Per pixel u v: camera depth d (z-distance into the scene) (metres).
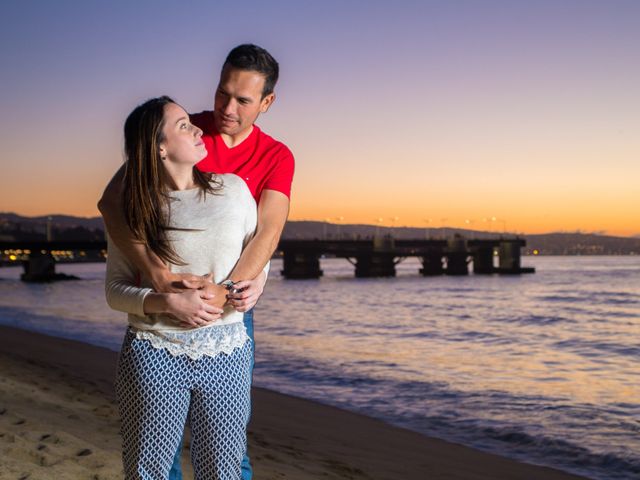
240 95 2.50
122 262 2.26
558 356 18.98
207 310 2.07
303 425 8.68
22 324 28.39
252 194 2.60
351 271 198.75
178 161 2.18
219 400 2.14
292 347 20.88
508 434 8.77
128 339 2.16
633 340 24.19
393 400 11.21
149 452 2.14
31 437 4.67
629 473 7.08
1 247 97.00
